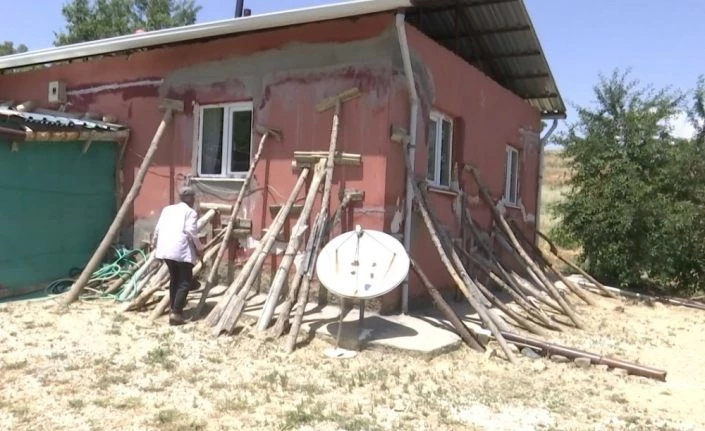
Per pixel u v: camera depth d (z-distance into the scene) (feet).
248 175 27.89
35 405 15.24
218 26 27.89
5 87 39.01
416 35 27.17
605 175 45.21
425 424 15.26
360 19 26.35
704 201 43.68
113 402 15.62
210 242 28.91
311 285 26.43
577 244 48.39
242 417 15.02
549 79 41.16
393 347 21.31
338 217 25.88
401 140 26.16
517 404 17.33
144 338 21.68
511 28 36.24
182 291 23.59
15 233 28.35
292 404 16.12
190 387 17.07
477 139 34.06
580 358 22.18
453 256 26.76
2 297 27.53
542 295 31.17
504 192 38.96
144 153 33.01
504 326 24.52
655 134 43.96
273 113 28.55
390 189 25.89
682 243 43.57
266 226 28.50
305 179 27.09
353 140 26.30
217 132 31.01
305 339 22.13
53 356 19.07
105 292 27.94
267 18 26.50
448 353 22.12
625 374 21.49
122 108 33.88
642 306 39.19
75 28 95.50
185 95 31.53
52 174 30.07
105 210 32.96
